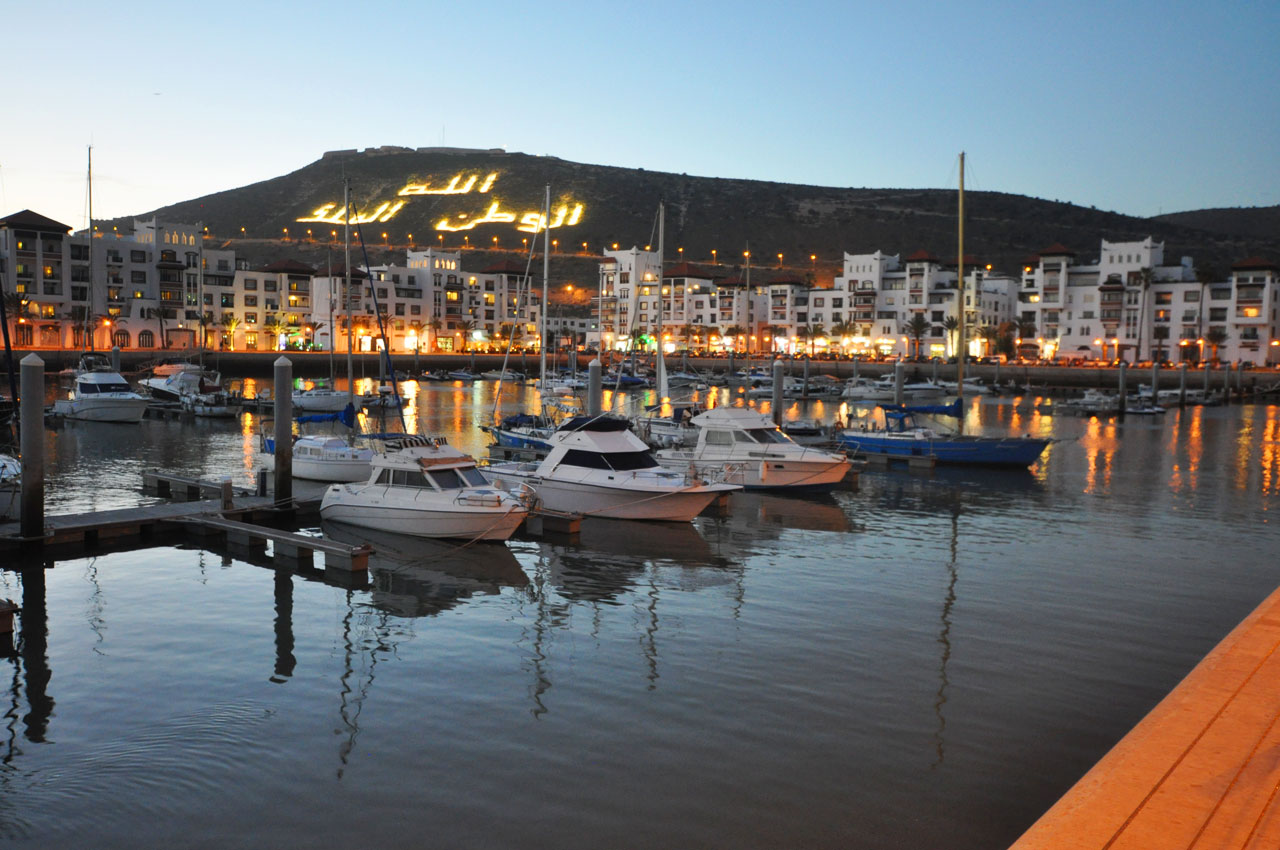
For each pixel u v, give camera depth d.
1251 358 152.00
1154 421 89.25
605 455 34.78
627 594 25.06
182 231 161.12
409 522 31.00
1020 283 196.00
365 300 176.75
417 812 13.59
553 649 20.56
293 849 12.70
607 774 14.73
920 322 168.38
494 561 28.55
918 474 49.25
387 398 85.94
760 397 116.25
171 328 154.00
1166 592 25.52
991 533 33.56
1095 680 18.81
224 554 29.02
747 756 15.37
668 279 197.12
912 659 19.97
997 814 13.61
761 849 12.69
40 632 21.53
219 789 14.26
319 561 28.47
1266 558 29.73
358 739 15.96
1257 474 50.41
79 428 66.75
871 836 13.00
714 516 36.22
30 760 15.16
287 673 19.03
